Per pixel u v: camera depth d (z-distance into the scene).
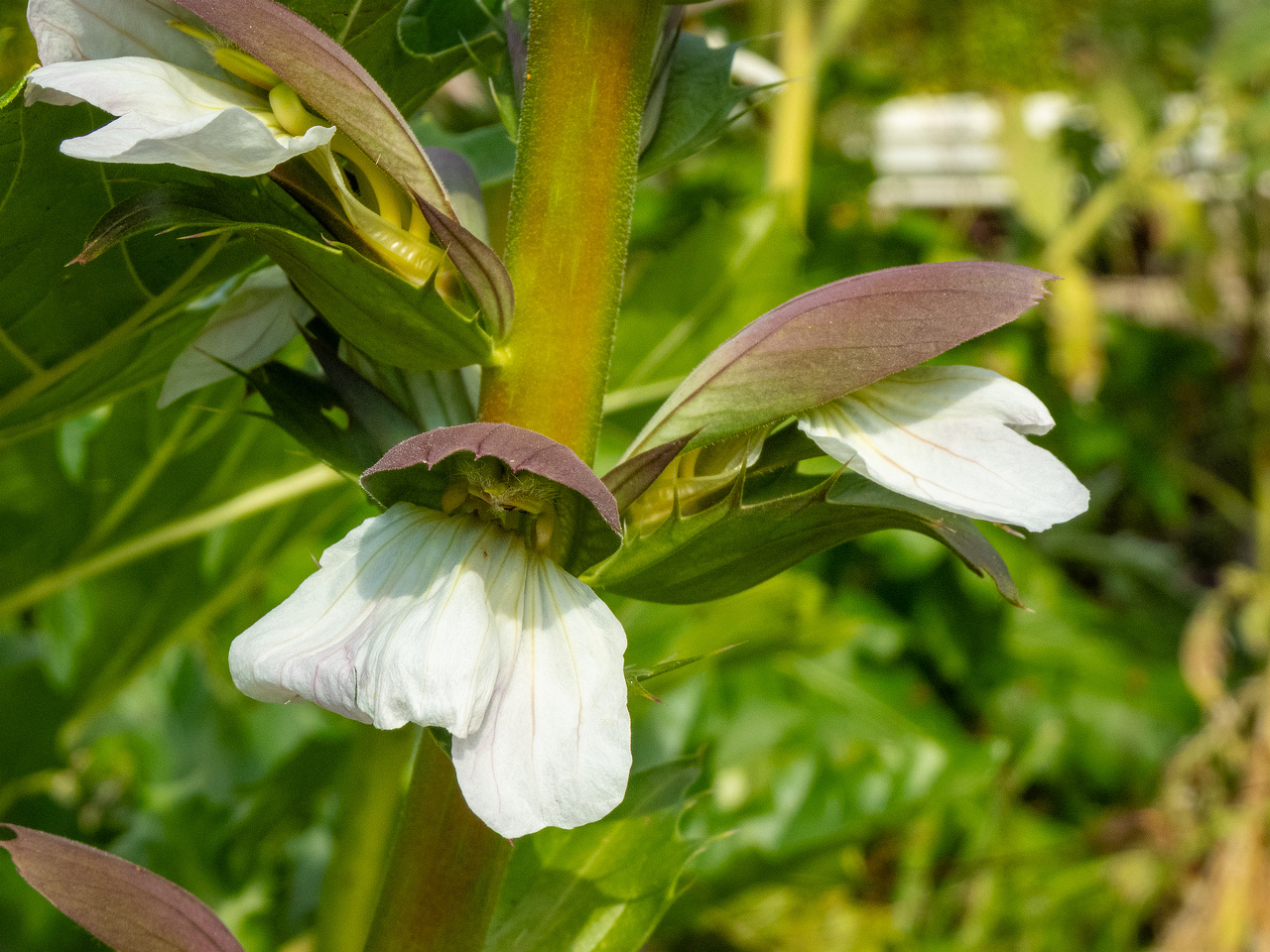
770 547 0.13
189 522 0.28
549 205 0.14
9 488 0.26
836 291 0.13
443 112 0.42
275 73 0.13
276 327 0.16
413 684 0.11
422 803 0.15
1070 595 0.64
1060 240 0.62
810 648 0.38
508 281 0.13
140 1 0.13
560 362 0.14
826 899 0.49
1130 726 0.56
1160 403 0.73
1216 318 0.68
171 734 0.36
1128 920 0.51
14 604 0.28
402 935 0.15
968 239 0.84
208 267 0.17
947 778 0.38
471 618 0.12
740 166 0.58
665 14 0.16
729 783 0.38
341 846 0.24
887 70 0.65
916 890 0.49
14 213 0.15
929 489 0.13
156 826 0.33
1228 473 0.78
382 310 0.13
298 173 0.14
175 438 0.26
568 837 0.18
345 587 0.12
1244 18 0.60
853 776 0.38
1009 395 0.14
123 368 0.20
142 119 0.12
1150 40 0.68
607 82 0.14
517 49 0.16
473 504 0.13
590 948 0.17
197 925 0.14
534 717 0.12
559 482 0.12
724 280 0.30
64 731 0.31
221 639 0.38
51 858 0.13
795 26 0.44
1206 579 0.81
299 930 0.33
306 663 0.12
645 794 0.18
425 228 0.14
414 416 0.15
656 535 0.13
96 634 0.30
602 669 0.12
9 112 0.14
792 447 0.15
